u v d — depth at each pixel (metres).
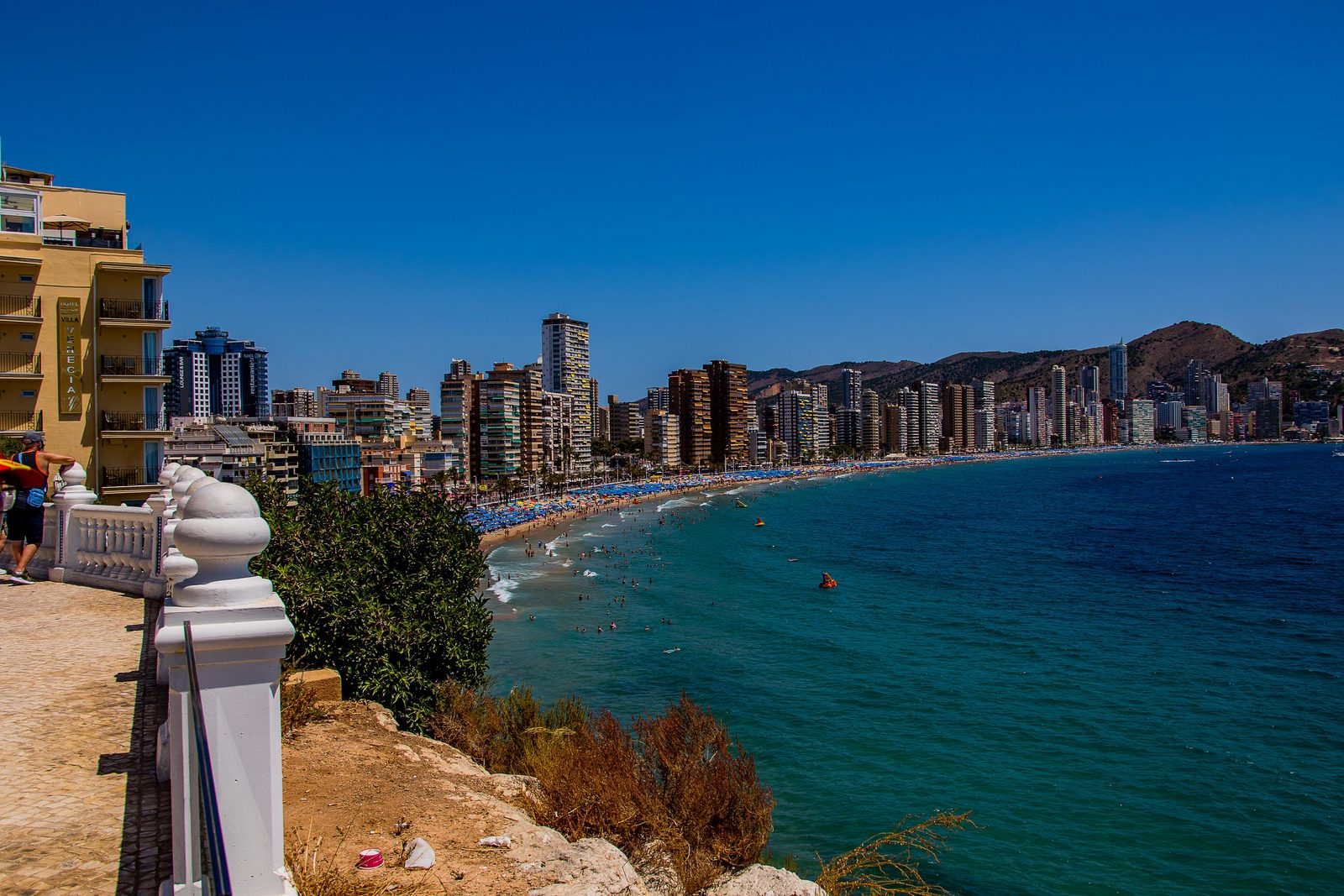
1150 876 26.97
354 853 8.58
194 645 4.36
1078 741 38.12
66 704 10.10
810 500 198.38
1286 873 26.92
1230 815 30.73
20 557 17.38
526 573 94.06
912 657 53.38
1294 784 33.00
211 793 3.81
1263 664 49.38
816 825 30.19
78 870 6.30
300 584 16.80
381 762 11.55
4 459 16.94
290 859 8.02
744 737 39.28
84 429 39.91
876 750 37.47
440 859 8.66
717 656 54.47
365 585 18.75
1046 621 62.91
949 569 90.06
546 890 8.29
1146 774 34.38
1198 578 79.25
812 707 43.62
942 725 40.66
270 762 4.73
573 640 59.66
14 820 7.12
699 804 15.95
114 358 40.41
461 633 20.06
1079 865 27.56
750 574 90.25
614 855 9.69
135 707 10.06
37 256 38.97
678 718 20.72
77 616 14.19
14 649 12.31
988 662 51.72
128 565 16.28
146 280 41.25
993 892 26.02
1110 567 87.44
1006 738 38.72
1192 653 52.22
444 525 22.28
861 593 77.00
